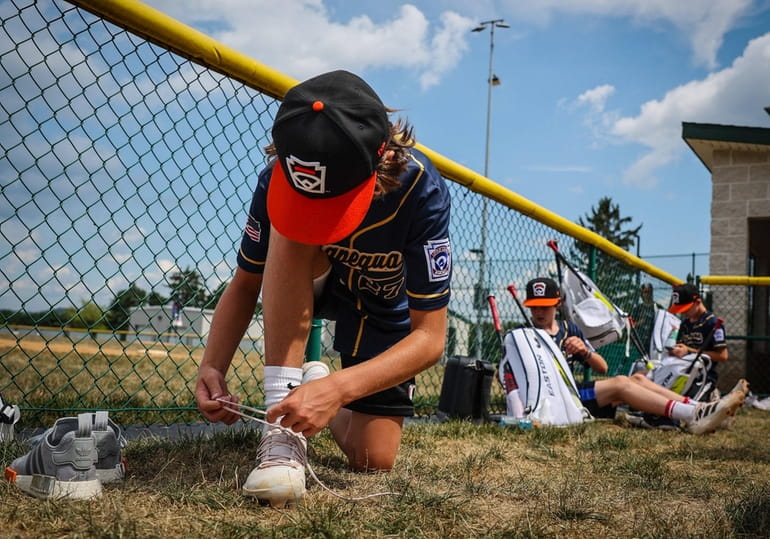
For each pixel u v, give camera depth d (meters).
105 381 4.13
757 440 3.30
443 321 1.66
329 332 3.12
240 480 1.63
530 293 4.00
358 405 1.89
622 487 1.87
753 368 8.20
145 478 1.63
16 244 2.03
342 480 1.77
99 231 2.21
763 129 8.38
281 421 1.44
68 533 1.16
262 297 1.65
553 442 2.85
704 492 1.85
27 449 1.82
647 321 7.20
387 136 1.39
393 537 1.27
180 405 3.03
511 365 3.52
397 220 1.64
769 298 9.28
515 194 4.20
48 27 2.08
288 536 1.21
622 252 6.08
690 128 8.68
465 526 1.37
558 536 1.34
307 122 1.28
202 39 2.42
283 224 1.37
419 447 2.44
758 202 8.62
